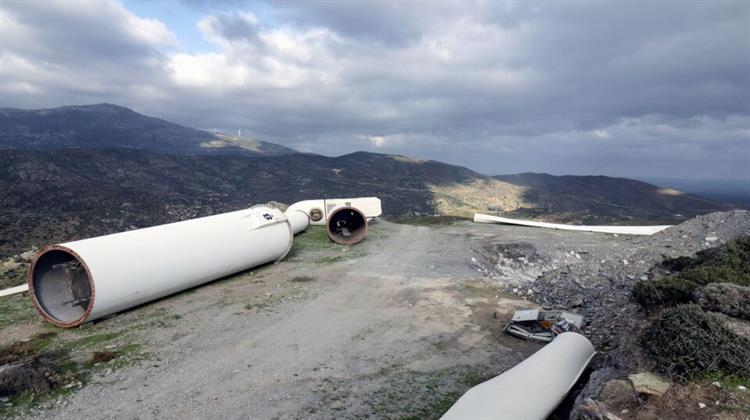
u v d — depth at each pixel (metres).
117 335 11.46
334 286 15.98
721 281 9.90
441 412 8.00
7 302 14.09
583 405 6.74
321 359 10.16
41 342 10.99
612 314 12.04
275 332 11.75
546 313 12.52
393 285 16.14
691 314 7.83
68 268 12.77
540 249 21.08
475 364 10.03
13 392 8.30
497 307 13.94
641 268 16.73
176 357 10.17
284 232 19.12
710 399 6.49
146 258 13.42
